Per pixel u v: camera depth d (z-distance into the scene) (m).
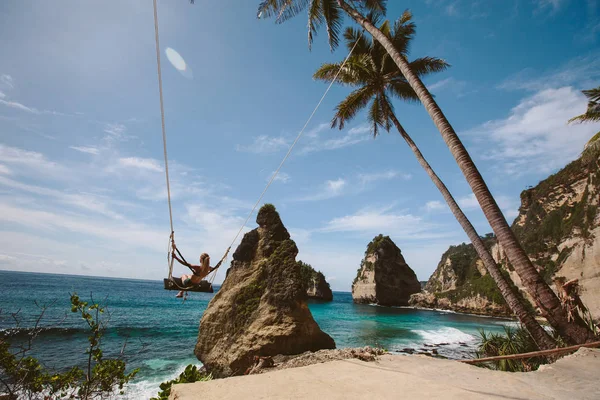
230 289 17.72
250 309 16.08
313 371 5.93
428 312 69.31
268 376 5.52
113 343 23.17
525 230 62.50
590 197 39.28
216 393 4.51
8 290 68.19
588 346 8.35
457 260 95.88
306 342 14.77
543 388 5.41
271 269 16.94
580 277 35.53
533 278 9.62
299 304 15.51
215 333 16.34
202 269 6.90
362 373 5.87
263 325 14.96
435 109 11.88
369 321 43.66
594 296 32.41
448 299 76.12
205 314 17.47
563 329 9.05
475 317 56.22
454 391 4.93
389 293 94.25
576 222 41.16
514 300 10.55
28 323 29.67
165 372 16.33
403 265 100.12
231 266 18.98
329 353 11.91
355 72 19.12
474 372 6.23
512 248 9.93
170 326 33.06
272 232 18.81
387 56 19.73
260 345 14.30
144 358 19.20
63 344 21.81
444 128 11.53
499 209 10.28
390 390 4.88
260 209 19.88
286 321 14.88
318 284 115.25
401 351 22.14
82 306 6.84
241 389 4.72
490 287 61.94
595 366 7.04
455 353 22.03
